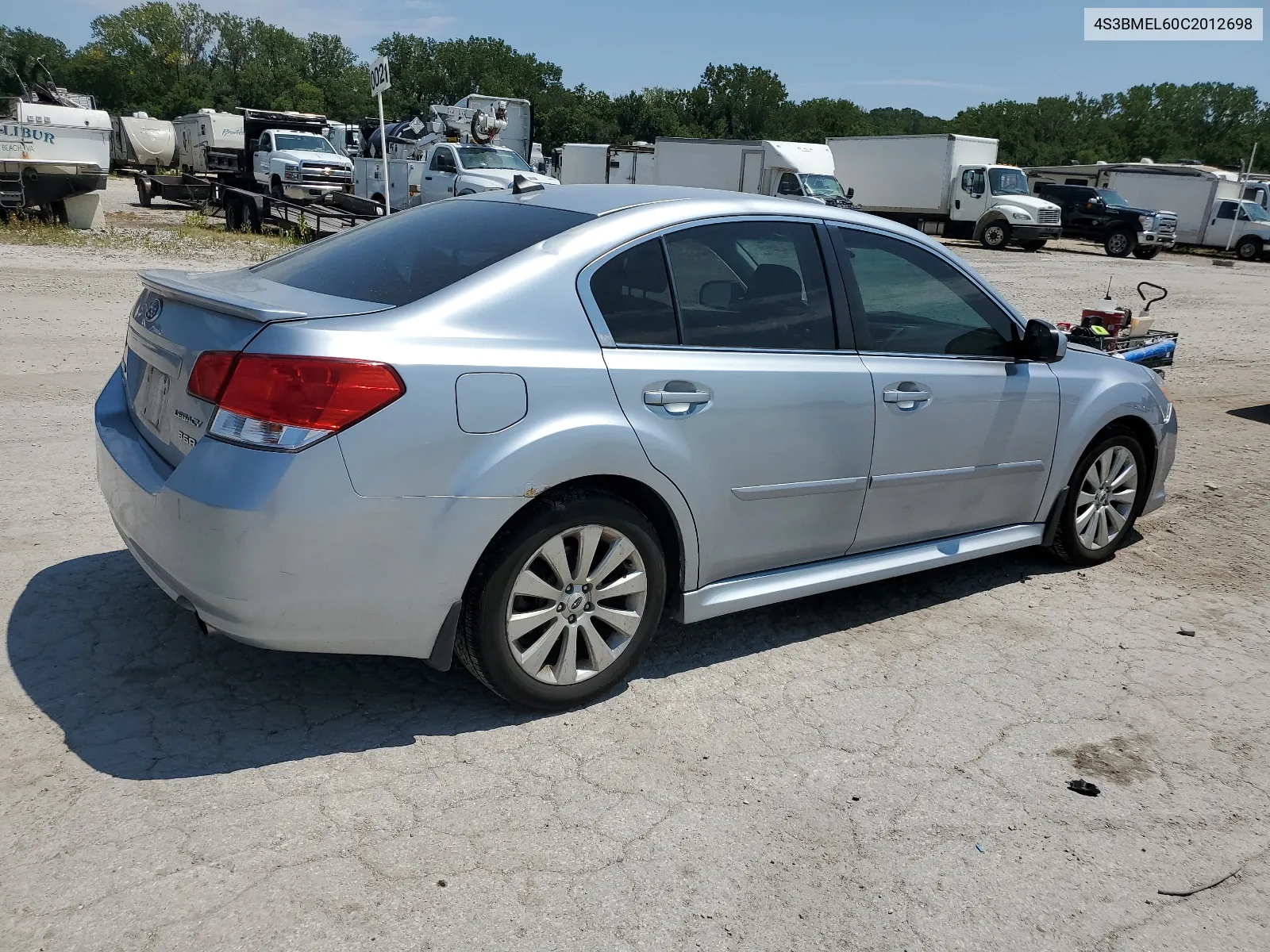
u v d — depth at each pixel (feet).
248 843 8.70
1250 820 10.10
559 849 8.95
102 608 12.90
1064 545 16.60
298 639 9.68
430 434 9.61
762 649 13.28
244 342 9.43
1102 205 112.06
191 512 9.33
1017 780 10.57
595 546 10.90
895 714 11.76
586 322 10.77
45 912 7.77
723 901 8.48
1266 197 130.00
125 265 47.03
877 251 13.62
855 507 13.20
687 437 11.27
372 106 353.72
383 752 10.25
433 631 10.17
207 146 118.21
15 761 9.65
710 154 103.30
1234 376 38.09
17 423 21.17
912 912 8.53
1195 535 18.98
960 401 13.98
